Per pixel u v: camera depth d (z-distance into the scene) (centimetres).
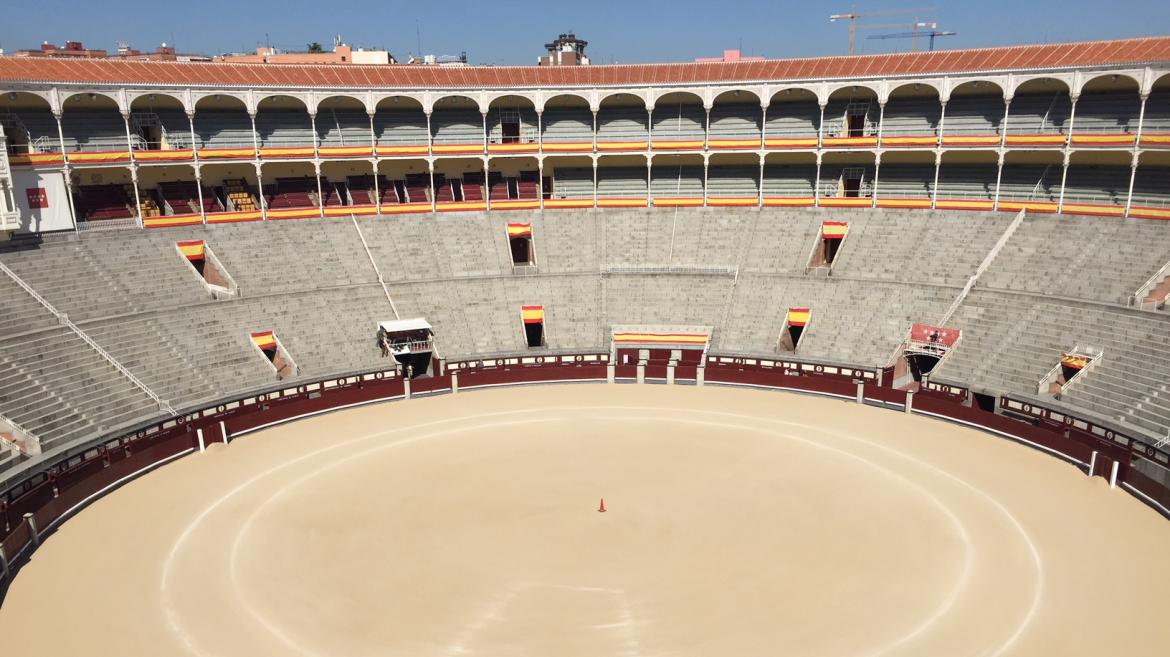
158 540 2884
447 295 5347
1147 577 2531
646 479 3369
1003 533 2847
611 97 6294
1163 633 2225
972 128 5666
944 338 4569
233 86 5269
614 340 5109
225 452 3794
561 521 2969
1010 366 4250
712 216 5972
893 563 2634
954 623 2281
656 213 6059
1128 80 5016
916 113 5862
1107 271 4522
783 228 5756
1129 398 3722
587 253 5778
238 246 5225
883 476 3388
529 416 4250
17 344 3894
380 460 3641
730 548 2747
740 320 5150
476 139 6444
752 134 6259
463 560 2684
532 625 2289
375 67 6022
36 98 4884
